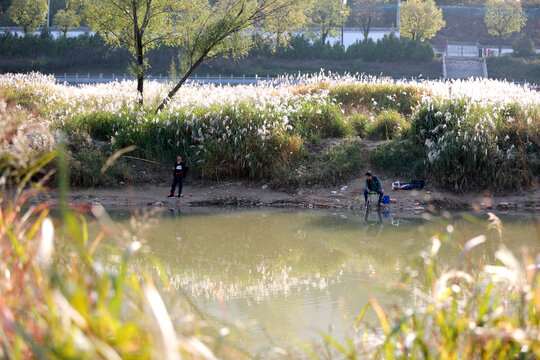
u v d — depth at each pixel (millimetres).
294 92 26969
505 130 17156
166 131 18984
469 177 16234
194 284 7617
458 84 22812
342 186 17219
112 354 2008
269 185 17328
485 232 11500
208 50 22234
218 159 17922
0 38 65438
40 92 26797
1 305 2387
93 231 10594
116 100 25328
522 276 3293
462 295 4938
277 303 6758
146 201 15773
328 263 9070
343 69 69312
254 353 4977
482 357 3201
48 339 2301
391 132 20406
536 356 3014
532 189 15883
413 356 3350
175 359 1698
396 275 8047
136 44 22828
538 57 77188
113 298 2375
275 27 23312
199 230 11977
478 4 127875
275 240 11016
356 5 81812
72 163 16781
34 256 3209
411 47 73938
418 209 14930
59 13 69438
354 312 6289
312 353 4574
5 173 3727
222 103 21078
